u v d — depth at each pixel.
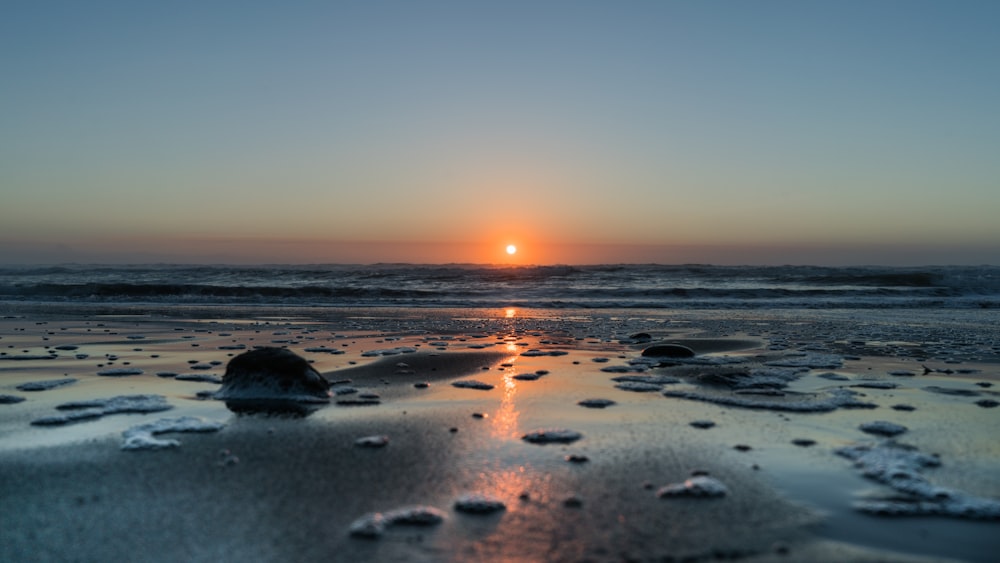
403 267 69.75
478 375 11.38
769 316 24.70
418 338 16.66
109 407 8.79
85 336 16.61
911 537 4.86
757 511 5.34
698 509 5.38
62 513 5.27
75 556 4.53
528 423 8.15
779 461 6.64
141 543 4.73
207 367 11.98
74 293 32.25
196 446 7.12
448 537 4.84
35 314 23.33
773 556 4.57
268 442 7.27
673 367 12.34
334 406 9.05
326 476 6.15
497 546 4.70
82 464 6.49
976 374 11.64
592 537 4.85
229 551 4.61
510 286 38.78
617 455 6.83
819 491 5.79
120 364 12.27
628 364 12.61
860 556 4.57
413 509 5.28
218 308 26.84
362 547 4.67
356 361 12.75
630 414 8.62
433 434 7.62
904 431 7.79
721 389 10.25
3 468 6.36
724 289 35.47
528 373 11.41
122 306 27.45
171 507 5.39
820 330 19.27
